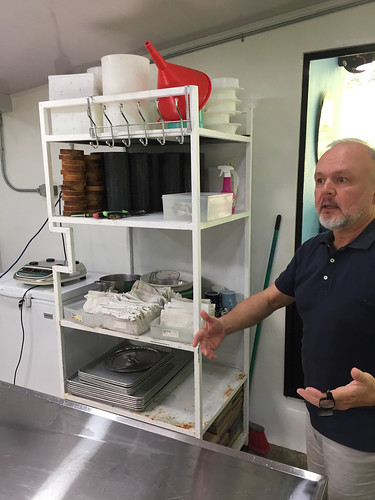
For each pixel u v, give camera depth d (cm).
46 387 217
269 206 196
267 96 187
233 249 204
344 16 164
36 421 117
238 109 192
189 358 202
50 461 102
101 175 177
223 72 193
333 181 119
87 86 157
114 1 146
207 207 145
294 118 183
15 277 223
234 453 103
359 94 168
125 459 102
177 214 151
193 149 135
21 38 176
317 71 174
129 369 180
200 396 152
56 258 271
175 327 155
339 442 125
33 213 274
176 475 96
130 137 147
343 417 124
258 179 196
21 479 96
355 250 121
